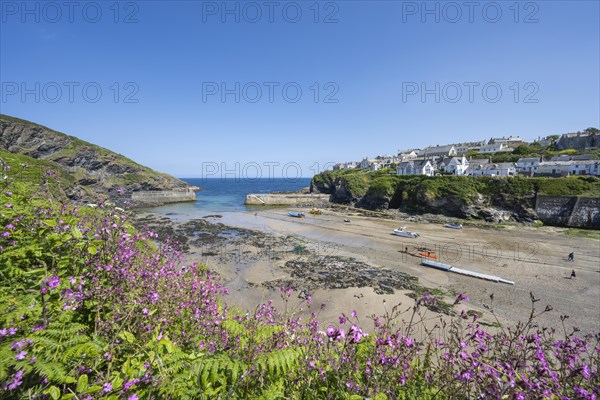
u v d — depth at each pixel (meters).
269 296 16.19
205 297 4.39
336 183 84.31
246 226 40.38
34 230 3.03
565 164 61.00
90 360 2.08
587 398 2.09
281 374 2.67
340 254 26.02
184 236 32.25
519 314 14.21
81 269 3.01
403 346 2.74
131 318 2.69
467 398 2.33
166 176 90.62
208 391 2.13
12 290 2.48
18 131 68.19
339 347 2.76
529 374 2.41
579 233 35.53
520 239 32.34
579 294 16.92
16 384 1.52
